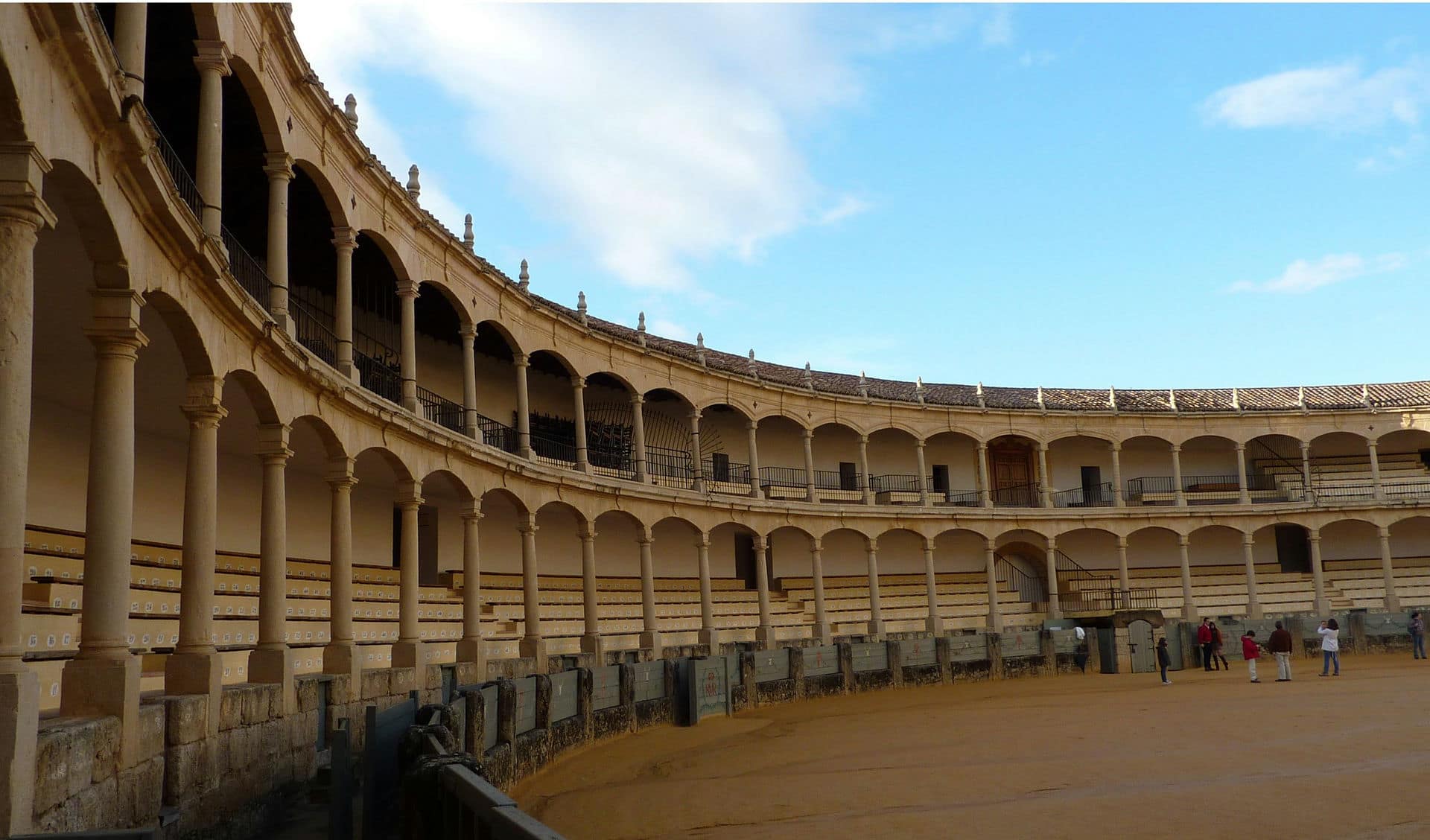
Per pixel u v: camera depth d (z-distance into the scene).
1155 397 63.12
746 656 33.53
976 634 44.59
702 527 44.91
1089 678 42.28
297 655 23.39
